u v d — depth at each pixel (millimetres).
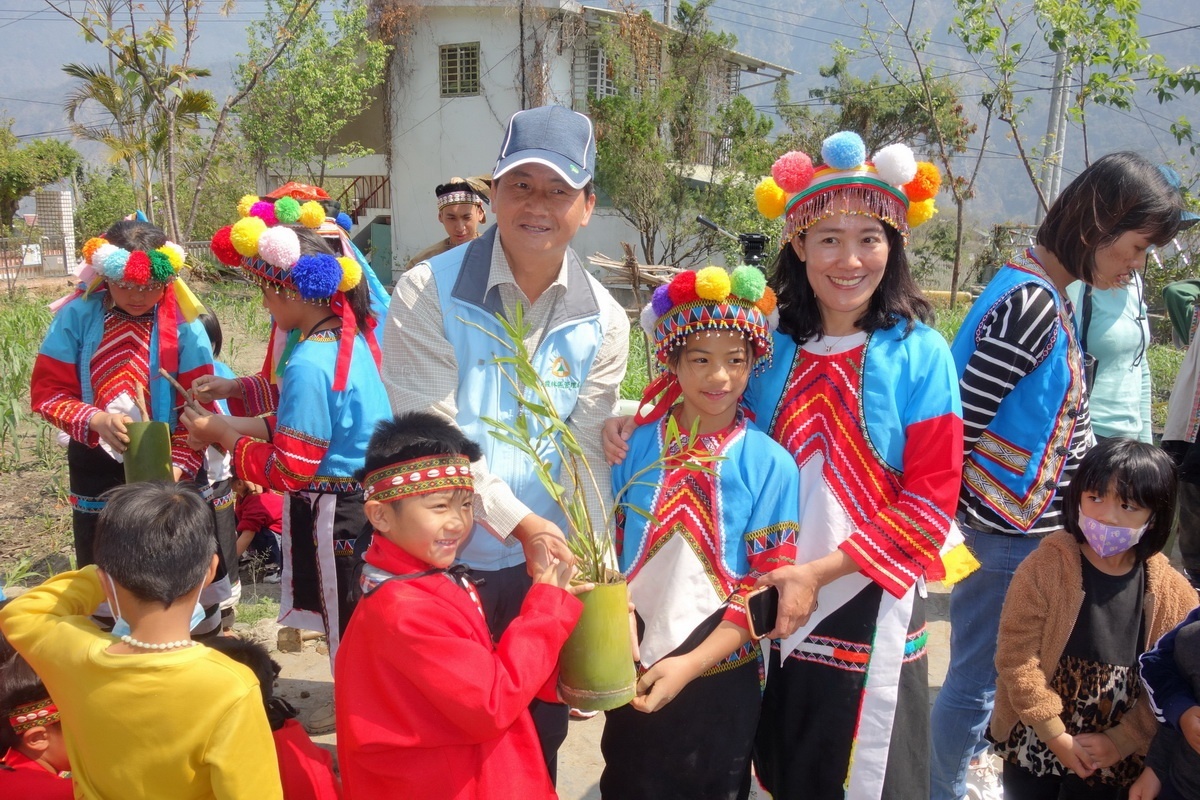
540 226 2479
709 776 2352
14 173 26562
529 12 18078
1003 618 2578
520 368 2256
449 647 1981
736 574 2383
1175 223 2568
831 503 2361
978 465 2770
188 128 16078
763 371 2537
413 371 2645
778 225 17812
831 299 2348
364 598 2098
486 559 2641
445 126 19469
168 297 3613
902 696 2340
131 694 1979
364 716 2059
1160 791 2402
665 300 2396
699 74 18906
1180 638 2344
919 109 21688
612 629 2137
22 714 2430
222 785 2008
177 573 1990
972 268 22500
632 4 18188
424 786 2045
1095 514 2453
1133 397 3525
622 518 2555
